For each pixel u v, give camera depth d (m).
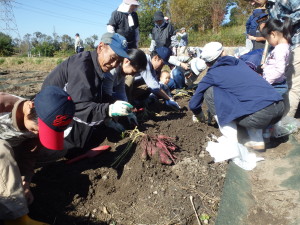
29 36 49.91
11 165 1.77
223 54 3.12
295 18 3.63
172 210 2.28
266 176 2.80
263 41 5.34
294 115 4.25
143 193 2.47
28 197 2.13
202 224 2.16
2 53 31.42
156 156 2.75
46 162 2.92
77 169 2.77
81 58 2.74
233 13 29.66
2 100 1.90
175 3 28.81
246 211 2.31
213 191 2.52
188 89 6.20
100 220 2.20
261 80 2.96
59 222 2.14
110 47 2.65
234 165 2.94
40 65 14.59
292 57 3.74
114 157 2.93
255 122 2.91
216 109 3.06
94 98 2.75
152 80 4.23
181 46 11.66
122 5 5.34
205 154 3.05
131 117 3.61
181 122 3.89
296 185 2.56
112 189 2.54
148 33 25.88
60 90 1.74
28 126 1.82
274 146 3.38
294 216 2.21
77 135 2.98
